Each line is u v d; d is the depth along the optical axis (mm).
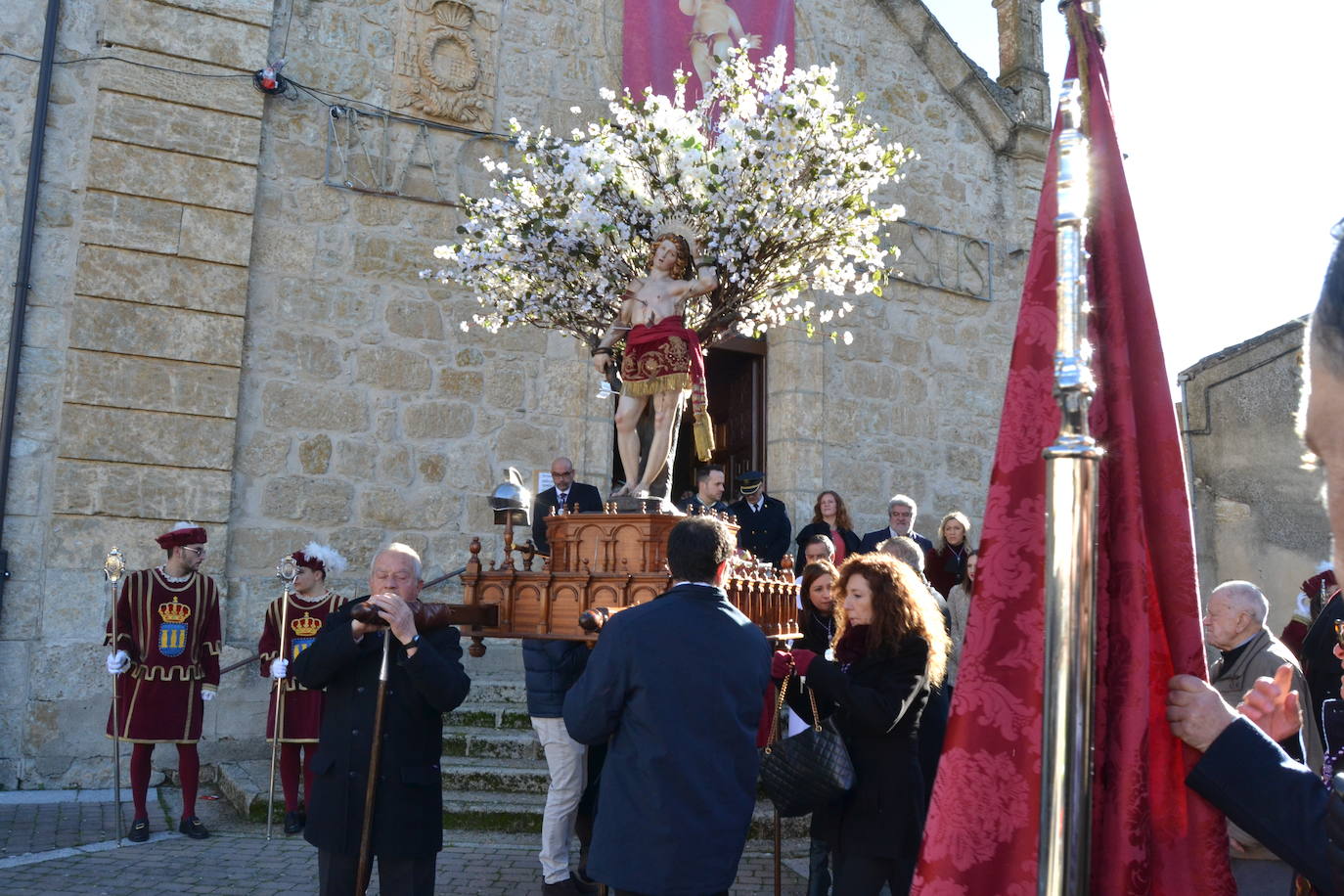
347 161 8648
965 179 11328
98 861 5418
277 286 8312
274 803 6488
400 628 3334
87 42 7926
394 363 8641
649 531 3592
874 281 4648
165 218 7871
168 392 7742
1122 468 1688
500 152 9203
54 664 7258
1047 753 1357
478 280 4695
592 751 5109
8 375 7398
